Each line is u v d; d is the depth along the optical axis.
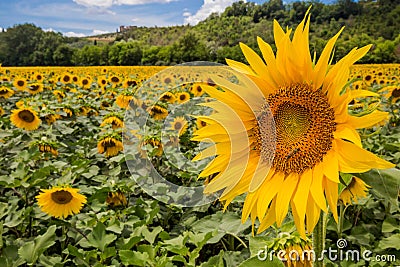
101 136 5.28
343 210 3.56
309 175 1.55
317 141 1.55
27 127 6.33
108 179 4.48
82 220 3.47
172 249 2.54
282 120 1.65
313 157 1.56
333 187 1.50
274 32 1.71
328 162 1.51
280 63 1.69
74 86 14.49
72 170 4.41
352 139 1.44
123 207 3.94
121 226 3.32
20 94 12.48
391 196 1.43
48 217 3.60
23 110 6.27
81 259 3.00
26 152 4.70
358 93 1.49
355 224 4.12
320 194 1.47
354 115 1.54
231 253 2.93
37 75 15.70
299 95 1.62
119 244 3.20
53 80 15.67
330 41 1.60
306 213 1.53
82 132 7.64
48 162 4.75
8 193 4.43
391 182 1.44
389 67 22.11
